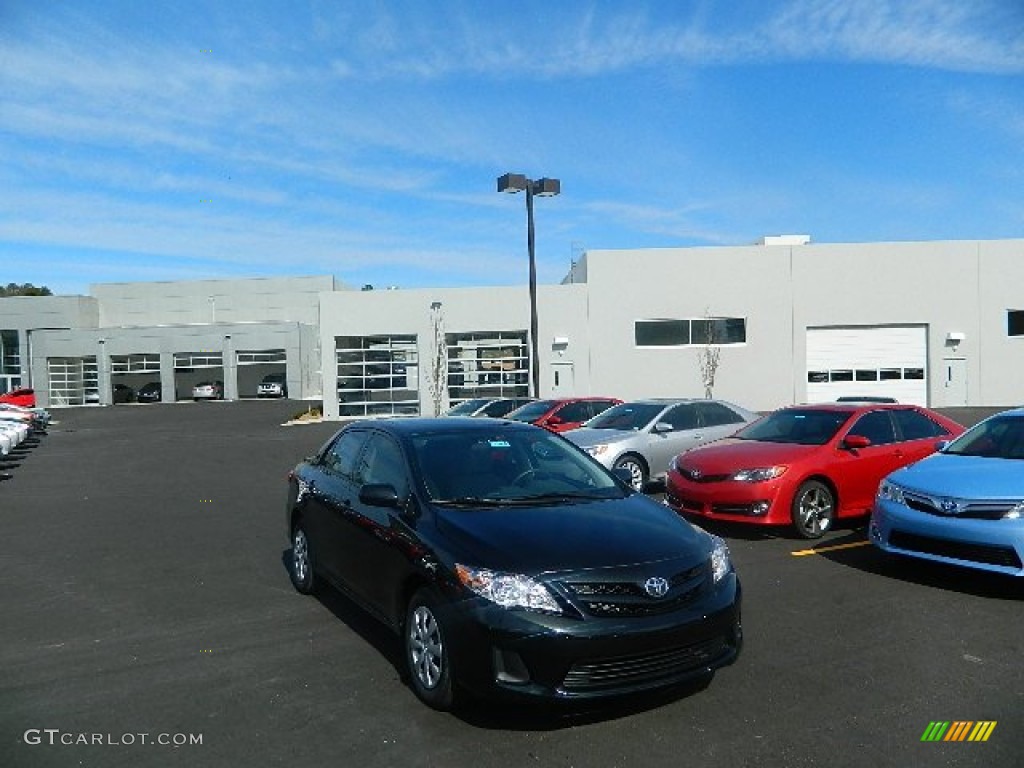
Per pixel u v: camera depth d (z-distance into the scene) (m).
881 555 7.58
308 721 4.11
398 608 4.64
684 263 29.59
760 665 4.76
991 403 29.25
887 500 6.71
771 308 29.47
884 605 5.94
